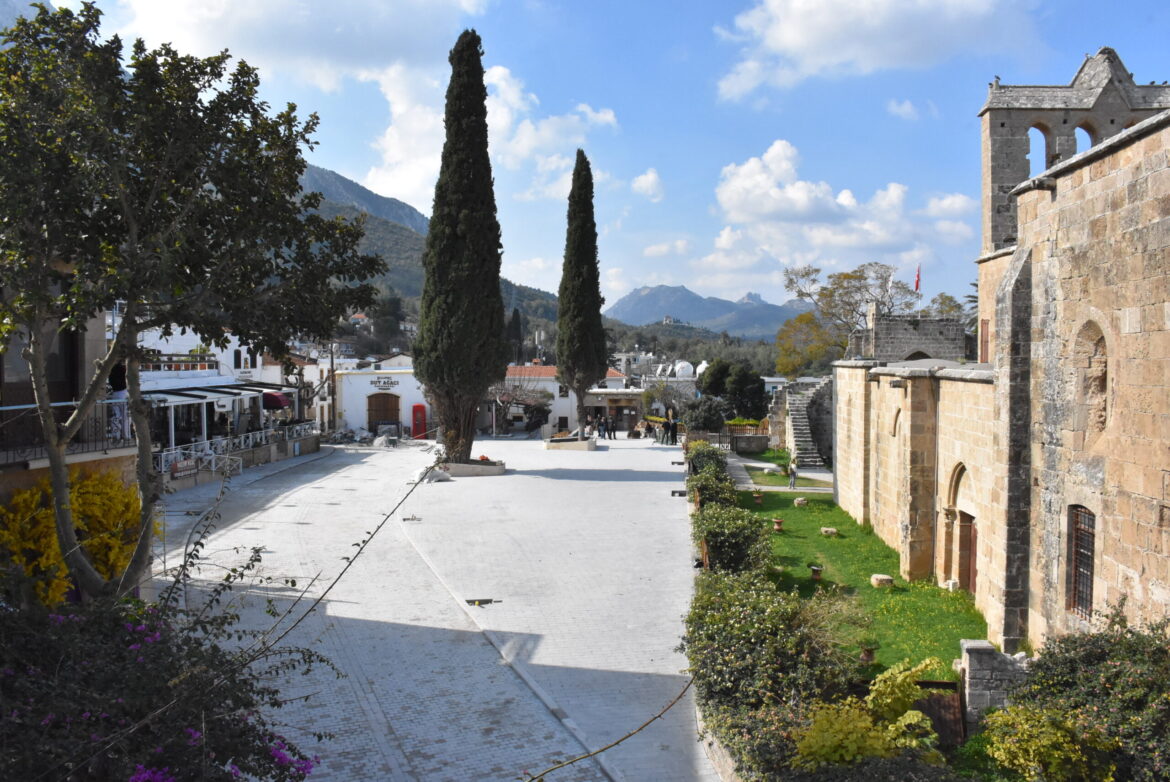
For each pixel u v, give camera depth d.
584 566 18.00
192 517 22.81
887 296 65.19
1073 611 11.44
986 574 14.37
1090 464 10.84
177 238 9.52
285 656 11.95
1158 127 9.30
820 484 32.03
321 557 18.52
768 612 10.21
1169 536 9.16
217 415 39.50
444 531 21.66
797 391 43.69
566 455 41.06
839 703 8.88
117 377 14.76
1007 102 21.61
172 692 6.21
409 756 9.30
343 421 53.97
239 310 10.13
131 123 9.53
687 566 18.02
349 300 11.47
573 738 9.87
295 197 11.88
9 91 8.80
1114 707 7.95
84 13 9.37
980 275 22.50
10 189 8.53
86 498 12.23
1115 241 10.26
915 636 13.56
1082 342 11.14
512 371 65.62
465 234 31.94
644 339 186.62
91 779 5.65
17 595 7.56
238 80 10.40
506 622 14.13
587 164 44.34
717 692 9.62
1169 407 9.16
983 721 9.40
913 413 17.55
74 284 8.93
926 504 17.52
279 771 6.75
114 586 9.72
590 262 44.94
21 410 12.87
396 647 12.88
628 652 12.74
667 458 39.69
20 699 5.76
